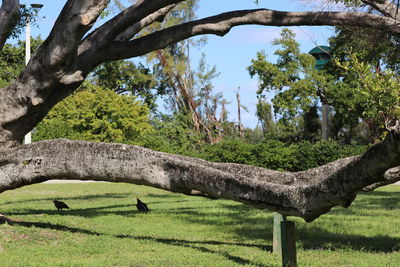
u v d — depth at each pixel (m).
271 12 12.78
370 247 11.87
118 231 13.76
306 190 9.02
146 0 12.61
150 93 52.78
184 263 9.83
